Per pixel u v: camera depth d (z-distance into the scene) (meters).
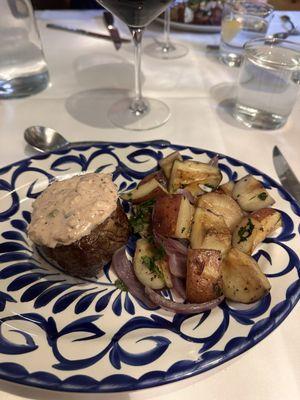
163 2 0.27
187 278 0.21
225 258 0.21
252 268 0.21
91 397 0.17
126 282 0.22
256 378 0.18
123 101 0.38
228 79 0.43
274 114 0.34
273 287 0.21
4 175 0.28
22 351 0.18
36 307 0.21
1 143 0.32
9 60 0.38
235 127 0.35
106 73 0.43
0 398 0.17
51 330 0.20
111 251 0.23
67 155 0.29
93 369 0.17
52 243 0.22
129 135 0.34
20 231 0.25
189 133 0.34
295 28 0.51
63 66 0.44
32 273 0.23
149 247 0.23
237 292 0.20
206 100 0.39
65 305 0.21
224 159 0.29
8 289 0.22
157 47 0.48
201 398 0.17
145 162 0.29
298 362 0.19
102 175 0.25
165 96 0.39
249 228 0.23
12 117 0.36
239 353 0.18
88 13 0.56
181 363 0.17
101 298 0.22
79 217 0.22
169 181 0.26
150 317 0.20
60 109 0.37
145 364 0.17
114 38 0.49
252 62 0.34
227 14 0.45
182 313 0.20
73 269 0.23
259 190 0.25
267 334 0.19
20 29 0.38
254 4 0.45
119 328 0.20
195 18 0.51
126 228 0.24
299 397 0.17
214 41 0.50
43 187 0.28
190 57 0.46
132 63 0.45
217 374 0.18
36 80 0.39
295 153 0.32
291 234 0.24
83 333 0.20
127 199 0.26
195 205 0.24
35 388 0.17
